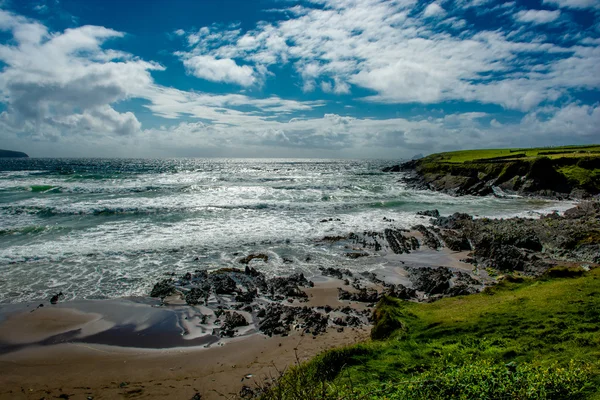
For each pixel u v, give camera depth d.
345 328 11.73
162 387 8.78
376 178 70.25
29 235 22.30
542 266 17.27
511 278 13.45
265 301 13.99
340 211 32.25
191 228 24.84
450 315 10.27
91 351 10.51
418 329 9.55
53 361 10.00
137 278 16.09
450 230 25.22
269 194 41.72
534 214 32.22
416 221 28.50
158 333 11.53
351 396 5.92
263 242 21.94
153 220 26.98
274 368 9.42
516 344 7.75
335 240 22.66
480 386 5.82
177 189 44.41
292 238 22.94
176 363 9.86
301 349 10.40
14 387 8.82
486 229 23.67
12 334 11.34
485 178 52.34
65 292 14.55
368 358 8.13
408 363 7.71
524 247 20.58
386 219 28.80
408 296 14.25
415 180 62.09
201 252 19.86
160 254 19.36
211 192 42.50
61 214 28.16
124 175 65.75
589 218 27.31
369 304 13.70
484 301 11.27
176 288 15.02
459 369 6.42
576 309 8.93
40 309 13.06
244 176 70.19
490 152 88.00
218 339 11.16
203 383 8.90
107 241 21.33
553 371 6.02
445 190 49.91
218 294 14.55
